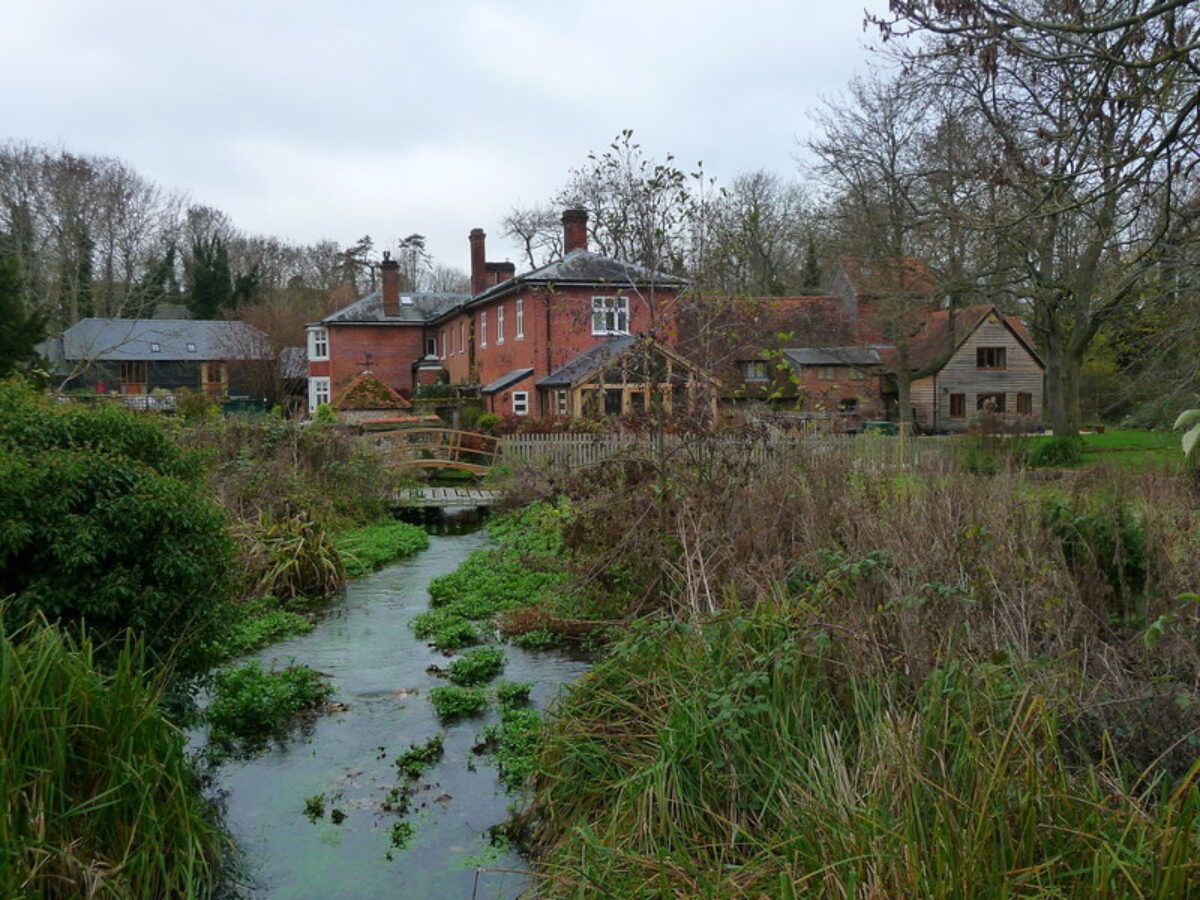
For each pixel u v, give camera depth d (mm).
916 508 6008
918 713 4078
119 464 6078
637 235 11273
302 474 17062
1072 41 7641
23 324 23016
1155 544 5363
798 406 12641
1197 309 14219
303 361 55969
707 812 4496
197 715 6668
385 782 6223
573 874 4336
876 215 30031
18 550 5418
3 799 3848
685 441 9539
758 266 37812
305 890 4914
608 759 5387
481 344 42125
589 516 10227
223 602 6664
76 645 5641
